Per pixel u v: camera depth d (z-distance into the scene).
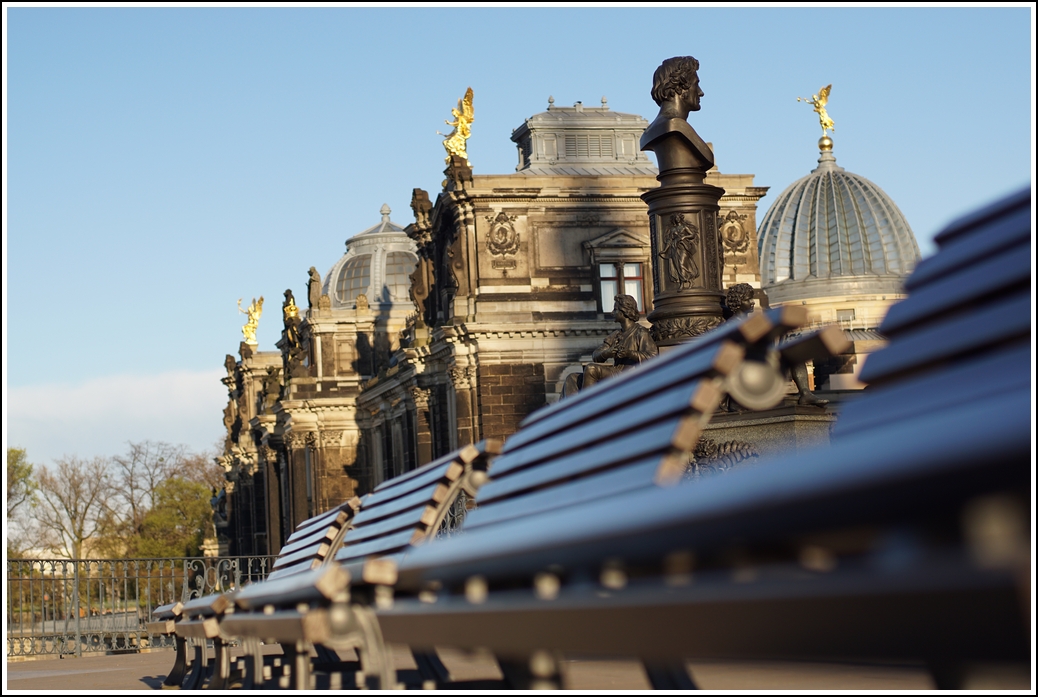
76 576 59.84
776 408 39.16
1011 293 8.01
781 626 6.64
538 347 163.38
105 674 37.78
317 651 28.02
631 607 8.20
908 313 8.95
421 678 21.83
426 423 180.88
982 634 5.36
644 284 165.50
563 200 164.88
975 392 7.50
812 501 6.44
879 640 5.94
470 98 165.50
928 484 5.70
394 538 19.52
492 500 15.74
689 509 7.74
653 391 11.82
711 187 47.31
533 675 15.23
